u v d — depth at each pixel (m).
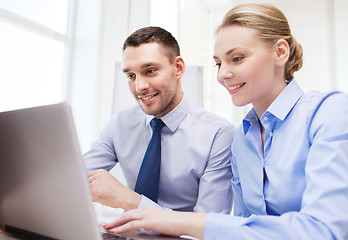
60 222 0.41
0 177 0.50
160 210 0.55
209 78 3.39
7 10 1.70
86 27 2.11
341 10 2.75
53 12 1.97
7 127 0.46
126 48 0.97
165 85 0.97
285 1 3.02
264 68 0.65
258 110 0.76
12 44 1.75
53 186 0.41
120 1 2.08
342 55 2.72
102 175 0.79
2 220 0.53
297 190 0.63
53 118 0.38
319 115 0.60
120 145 1.13
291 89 0.70
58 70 2.04
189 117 1.10
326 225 0.44
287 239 0.44
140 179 0.96
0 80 1.69
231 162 0.90
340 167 0.49
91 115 2.03
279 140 0.68
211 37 3.43
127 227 0.52
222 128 1.04
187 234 0.50
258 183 0.72
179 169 1.02
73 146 0.37
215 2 3.30
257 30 0.64
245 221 0.48
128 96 1.94
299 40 2.95
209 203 0.94
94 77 2.05
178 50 1.04
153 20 2.46
